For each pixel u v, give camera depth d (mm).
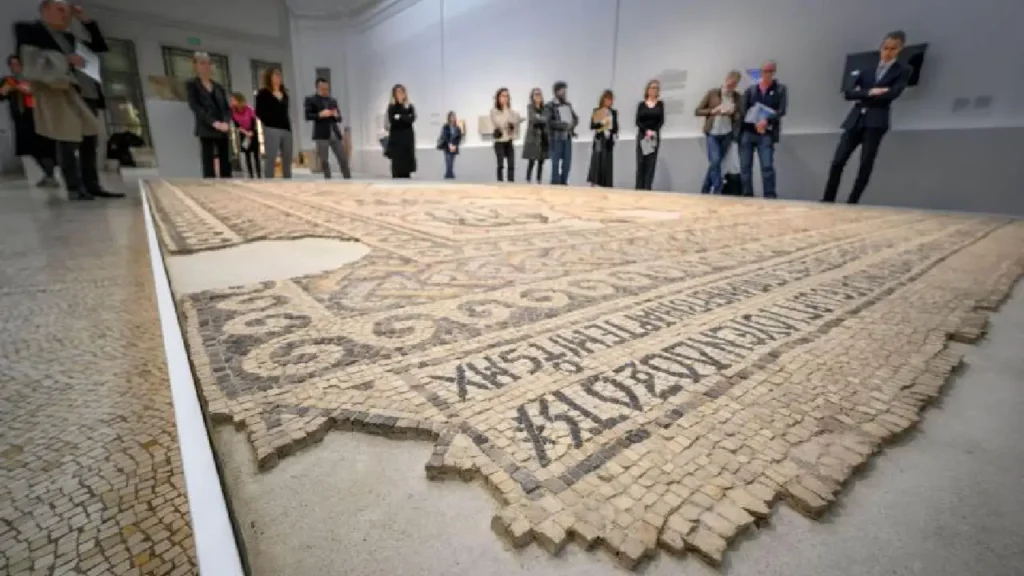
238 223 2756
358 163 16391
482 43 10727
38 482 833
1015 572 544
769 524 598
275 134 7137
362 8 14398
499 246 2244
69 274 2129
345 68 16062
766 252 2215
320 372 908
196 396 804
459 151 11703
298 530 570
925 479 691
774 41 6641
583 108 9055
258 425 729
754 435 748
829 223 3355
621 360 998
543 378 909
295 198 4293
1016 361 1076
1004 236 2865
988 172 5242
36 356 1317
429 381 883
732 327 1207
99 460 896
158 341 1441
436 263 1860
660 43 7816
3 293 1833
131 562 688
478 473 652
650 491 623
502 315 1259
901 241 2600
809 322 1255
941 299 1485
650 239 2523
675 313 1306
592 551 553
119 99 13695
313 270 1784
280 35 16109
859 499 649
